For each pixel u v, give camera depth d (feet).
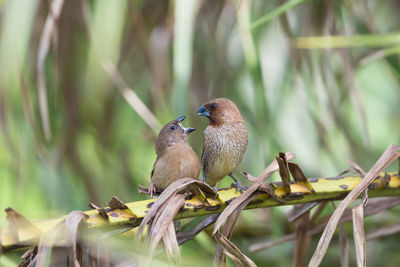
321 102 28.78
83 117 31.04
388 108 42.88
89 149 31.37
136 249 15.30
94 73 29.17
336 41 24.88
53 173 29.37
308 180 18.86
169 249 14.96
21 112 27.50
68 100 30.37
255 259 31.14
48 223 15.25
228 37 28.91
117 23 26.63
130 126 32.12
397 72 25.63
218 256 16.80
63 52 29.19
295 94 29.58
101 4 26.48
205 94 29.50
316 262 15.79
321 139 28.45
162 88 28.27
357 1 28.32
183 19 23.56
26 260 16.79
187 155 24.95
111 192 31.19
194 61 29.17
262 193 17.90
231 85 29.50
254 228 32.24
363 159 29.73
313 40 25.34
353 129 31.35
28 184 28.71
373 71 42.29
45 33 21.79
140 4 28.58
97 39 26.43
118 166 31.83
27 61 26.55
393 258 30.32
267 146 24.98
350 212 21.04
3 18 23.34
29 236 14.70
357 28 28.81
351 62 27.37
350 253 32.30
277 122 29.78
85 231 15.60
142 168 31.78
